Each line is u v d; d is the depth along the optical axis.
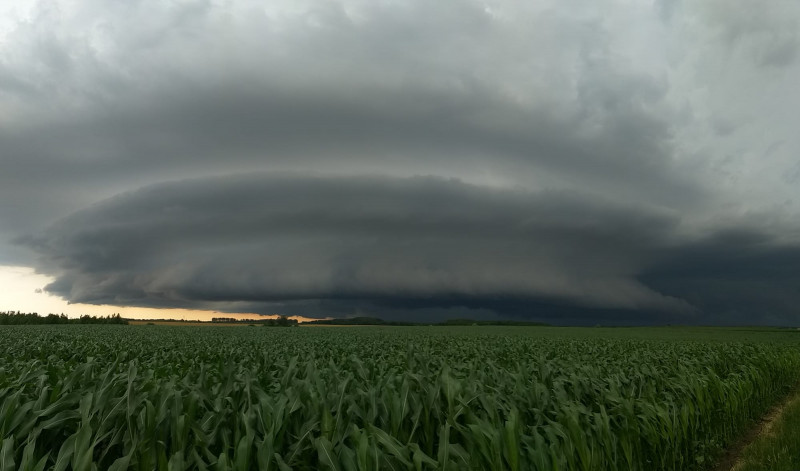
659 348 24.59
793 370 21.92
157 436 5.01
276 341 26.53
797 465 8.78
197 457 4.64
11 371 9.27
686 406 9.40
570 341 31.39
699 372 14.00
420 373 6.91
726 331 99.75
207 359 16.50
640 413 8.36
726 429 11.70
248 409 5.54
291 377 7.30
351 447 5.44
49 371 7.21
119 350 19.41
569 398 8.22
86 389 5.98
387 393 6.22
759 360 17.05
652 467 8.13
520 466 5.54
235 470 4.64
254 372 7.97
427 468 5.15
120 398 5.18
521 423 6.54
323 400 5.58
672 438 8.32
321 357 16.92
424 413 6.09
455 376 8.38
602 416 7.02
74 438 4.57
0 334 31.39
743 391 13.27
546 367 9.32
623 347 25.78
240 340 27.78
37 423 5.35
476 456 5.34
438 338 32.38
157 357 17.97
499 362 15.05
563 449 6.04
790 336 69.69
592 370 10.36
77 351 19.25
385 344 24.12
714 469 9.80
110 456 5.19
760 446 10.30
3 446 4.56
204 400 5.79
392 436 5.49
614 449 6.96
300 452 5.11
